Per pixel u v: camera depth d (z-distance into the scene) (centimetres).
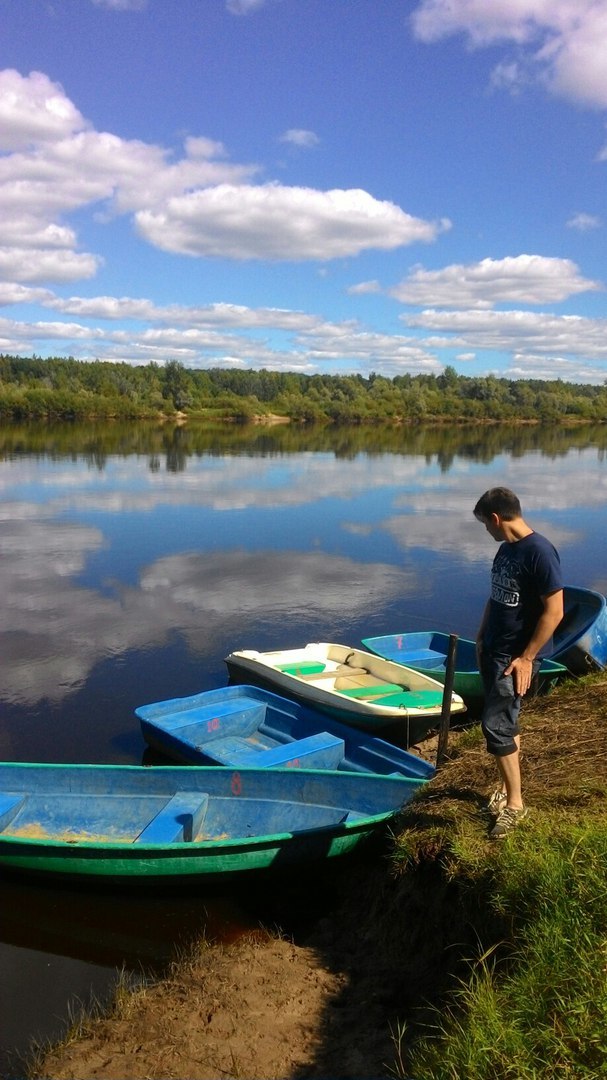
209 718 853
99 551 1919
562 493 3144
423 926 464
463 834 466
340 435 6950
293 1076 381
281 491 3048
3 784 700
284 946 509
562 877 391
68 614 1405
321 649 1096
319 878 605
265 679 1002
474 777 545
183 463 4038
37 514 2408
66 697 1036
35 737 914
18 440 5294
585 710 659
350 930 521
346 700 893
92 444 5119
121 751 880
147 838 607
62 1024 468
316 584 1650
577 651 938
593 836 416
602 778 507
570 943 353
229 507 2630
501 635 442
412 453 5053
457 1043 333
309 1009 433
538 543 430
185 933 561
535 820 457
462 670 1091
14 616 1387
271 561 1850
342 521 2408
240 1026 421
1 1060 434
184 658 1196
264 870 584
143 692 1060
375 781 654
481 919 421
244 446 5322
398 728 876
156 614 1420
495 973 382
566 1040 308
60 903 597
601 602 1102
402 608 1489
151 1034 422
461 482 3459
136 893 600
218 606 1477
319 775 670
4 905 593
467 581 1695
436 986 428
